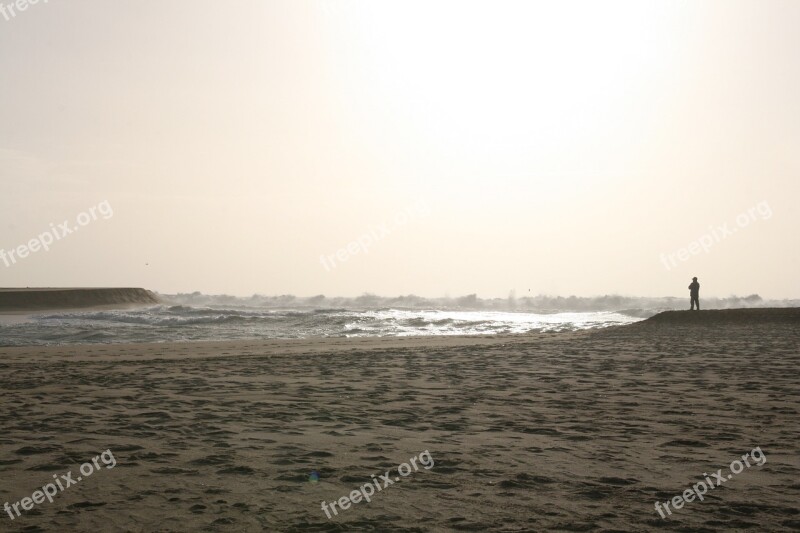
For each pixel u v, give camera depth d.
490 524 4.96
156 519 5.10
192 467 6.56
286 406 10.05
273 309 68.44
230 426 8.52
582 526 4.89
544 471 6.36
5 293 62.66
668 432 8.05
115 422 8.80
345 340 26.03
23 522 5.04
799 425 8.38
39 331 31.95
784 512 5.18
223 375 14.12
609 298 87.38
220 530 4.87
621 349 20.02
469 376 13.70
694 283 35.84
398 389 11.86
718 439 7.65
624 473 6.29
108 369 15.49
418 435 7.97
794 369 14.37
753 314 33.31
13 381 13.22
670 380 12.73
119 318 42.25
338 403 10.33
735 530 4.79
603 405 9.98
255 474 6.31
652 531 4.79
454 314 55.47
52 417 9.16
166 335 30.61
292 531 4.84
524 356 18.09
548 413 9.38
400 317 45.03
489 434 8.01
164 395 11.25
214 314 48.41
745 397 10.60
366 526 4.93
